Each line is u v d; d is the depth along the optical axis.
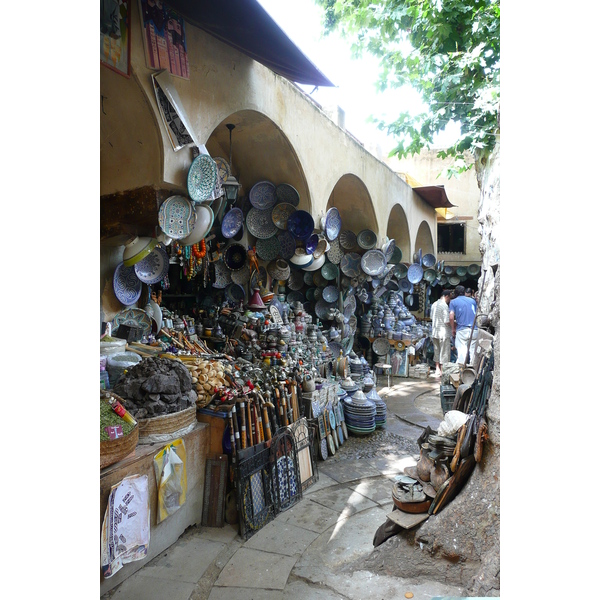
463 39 4.18
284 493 3.52
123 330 3.92
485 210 3.61
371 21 4.44
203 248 4.69
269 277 6.54
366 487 3.91
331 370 6.16
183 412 3.05
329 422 4.78
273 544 2.98
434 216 12.94
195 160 3.40
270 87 4.69
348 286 8.26
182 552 2.86
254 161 5.53
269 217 5.77
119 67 2.91
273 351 4.79
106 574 2.35
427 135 4.35
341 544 2.97
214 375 3.54
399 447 4.94
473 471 2.54
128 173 3.40
